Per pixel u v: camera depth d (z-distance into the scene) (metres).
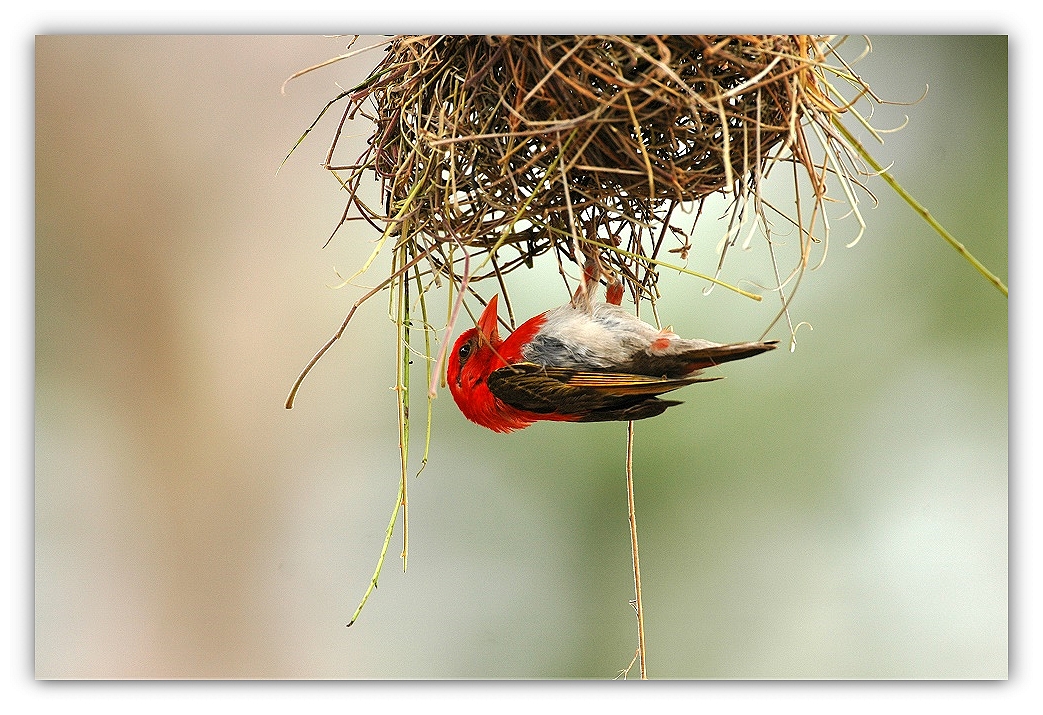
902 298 10.98
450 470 11.86
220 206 10.98
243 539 11.38
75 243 10.78
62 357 10.88
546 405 5.66
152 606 11.12
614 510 11.45
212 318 11.17
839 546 10.98
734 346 5.39
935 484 11.00
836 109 5.38
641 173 5.12
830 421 11.09
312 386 11.54
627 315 5.70
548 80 5.15
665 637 11.10
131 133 10.71
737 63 5.07
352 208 11.08
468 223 5.56
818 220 10.47
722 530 11.18
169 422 11.16
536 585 11.55
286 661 11.34
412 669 11.49
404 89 5.64
